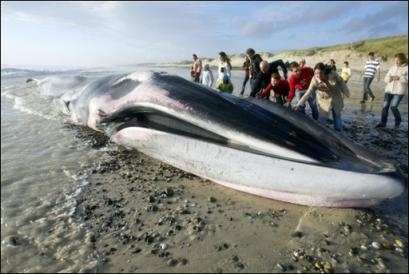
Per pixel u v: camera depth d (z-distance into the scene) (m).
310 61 43.19
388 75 7.73
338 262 3.03
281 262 3.04
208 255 3.15
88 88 7.20
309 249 3.19
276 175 3.80
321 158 3.79
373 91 14.53
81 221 3.79
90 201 4.20
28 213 3.97
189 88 4.95
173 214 3.82
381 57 36.09
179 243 3.34
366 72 11.15
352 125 7.90
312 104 7.51
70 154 5.77
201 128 4.50
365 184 3.44
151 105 4.87
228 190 4.32
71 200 4.24
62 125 7.56
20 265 3.15
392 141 6.62
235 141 4.18
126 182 4.67
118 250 3.29
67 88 10.39
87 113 6.85
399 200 4.06
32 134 6.96
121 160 5.45
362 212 3.73
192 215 3.79
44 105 9.61
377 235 3.38
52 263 3.16
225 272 2.94
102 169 5.11
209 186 4.45
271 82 6.75
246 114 4.35
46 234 3.58
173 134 4.57
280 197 3.94
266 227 3.53
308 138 4.09
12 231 3.63
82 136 6.71
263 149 3.97
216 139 4.34
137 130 4.96
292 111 4.49
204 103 4.57
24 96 11.16
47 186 4.62
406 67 7.55
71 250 3.32
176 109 4.63
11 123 7.85
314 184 3.62
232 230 3.50
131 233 3.54
